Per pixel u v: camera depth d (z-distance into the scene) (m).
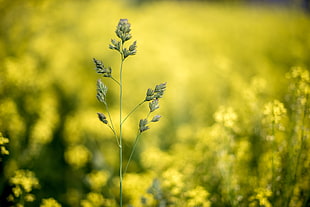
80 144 0.88
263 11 2.62
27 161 0.75
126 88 1.05
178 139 0.93
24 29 1.20
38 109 0.89
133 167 0.84
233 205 0.62
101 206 0.67
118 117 0.89
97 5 1.52
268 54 1.52
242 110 0.79
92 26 1.32
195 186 0.68
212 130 0.71
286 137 0.67
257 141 0.72
